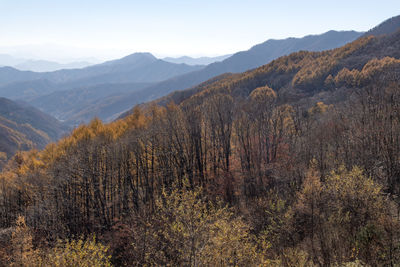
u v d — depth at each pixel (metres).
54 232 41.53
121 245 35.03
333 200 24.41
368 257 18.14
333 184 24.50
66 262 19.14
